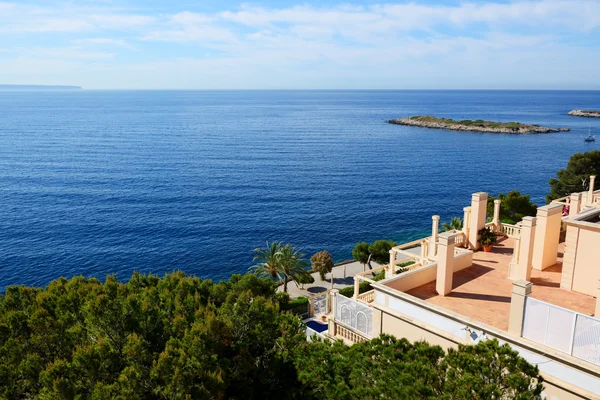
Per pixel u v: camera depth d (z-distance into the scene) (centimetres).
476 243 2389
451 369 1071
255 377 1627
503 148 15562
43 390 1321
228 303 1814
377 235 7200
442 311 1573
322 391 1367
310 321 3559
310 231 7375
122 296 1753
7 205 8581
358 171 12069
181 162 13212
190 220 7875
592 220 1873
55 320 1639
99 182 10538
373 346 1280
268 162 13400
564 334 1305
